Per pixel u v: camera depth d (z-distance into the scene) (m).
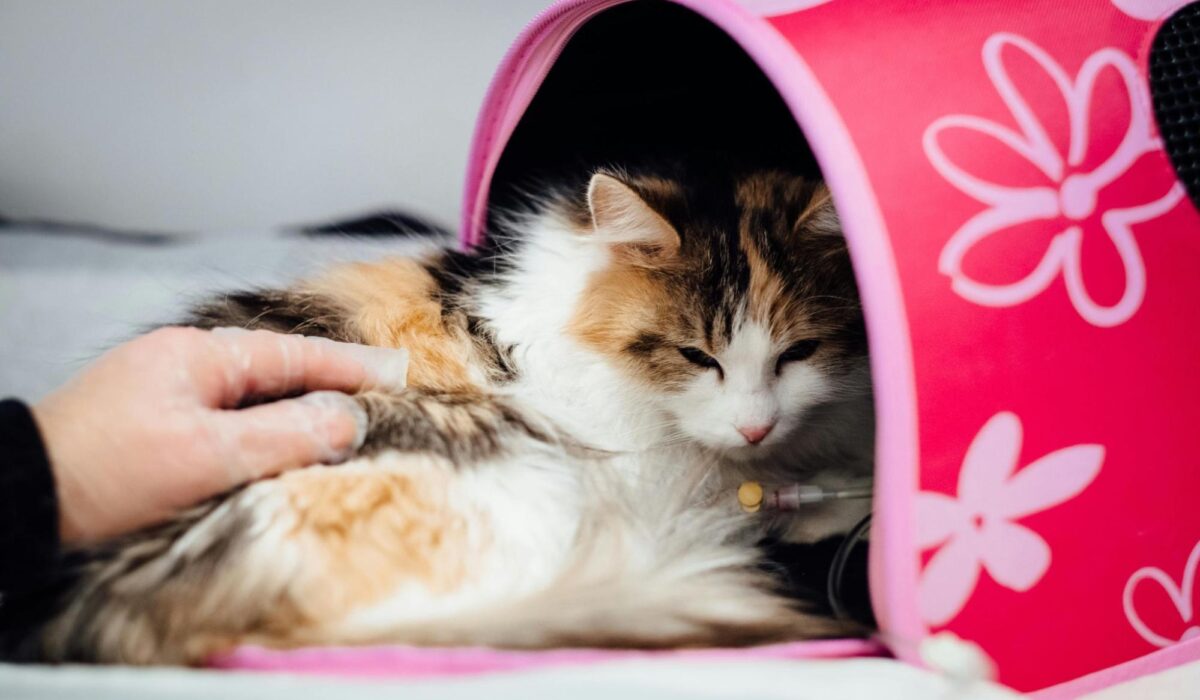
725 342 1.17
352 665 0.80
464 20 2.20
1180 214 0.98
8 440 0.85
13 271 1.86
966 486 0.88
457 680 0.76
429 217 2.17
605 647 0.83
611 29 1.30
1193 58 1.02
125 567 0.87
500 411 1.12
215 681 0.75
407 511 0.97
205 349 0.98
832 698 0.73
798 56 0.95
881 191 0.89
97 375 0.94
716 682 0.75
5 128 2.15
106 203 2.24
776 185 1.27
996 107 0.94
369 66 2.20
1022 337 0.90
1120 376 0.93
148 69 2.16
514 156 1.44
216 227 2.27
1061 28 0.99
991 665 0.85
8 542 0.83
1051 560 0.91
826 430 1.24
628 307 1.19
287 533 0.91
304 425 0.97
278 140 2.24
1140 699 0.89
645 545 1.03
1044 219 0.93
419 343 1.17
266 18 2.15
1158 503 0.95
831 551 1.11
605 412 1.18
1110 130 0.97
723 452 1.19
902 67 0.95
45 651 0.83
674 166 1.35
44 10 2.09
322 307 1.20
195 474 0.92
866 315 0.88
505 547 0.99
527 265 1.26
